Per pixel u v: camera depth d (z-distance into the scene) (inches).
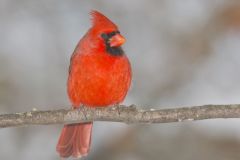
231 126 442.6
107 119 308.5
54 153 453.1
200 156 434.0
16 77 477.7
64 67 494.6
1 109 463.2
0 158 446.3
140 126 446.3
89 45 333.1
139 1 514.3
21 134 456.8
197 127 442.6
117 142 445.7
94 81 330.0
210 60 491.2
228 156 433.4
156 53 494.0
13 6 522.0
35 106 468.8
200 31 495.8
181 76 483.8
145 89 478.3
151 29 505.0
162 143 441.1
